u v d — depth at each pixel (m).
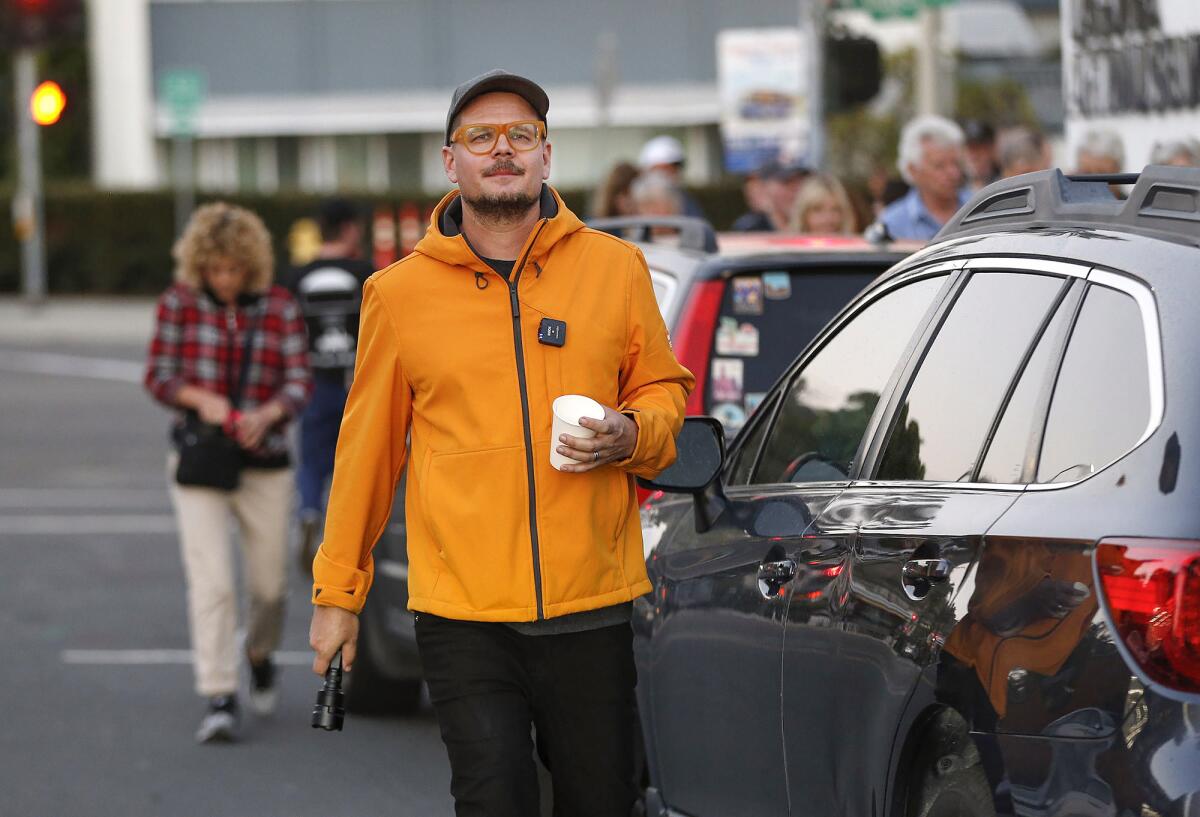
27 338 70.00
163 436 45.22
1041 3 91.75
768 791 11.51
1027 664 8.72
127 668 23.11
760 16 92.25
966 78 79.62
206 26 94.00
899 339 11.06
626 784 10.83
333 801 17.38
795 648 10.99
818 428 11.81
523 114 10.67
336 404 27.89
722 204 82.69
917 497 10.10
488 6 93.19
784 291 15.95
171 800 17.41
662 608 13.05
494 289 10.73
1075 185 10.41
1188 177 9.08
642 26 92.81
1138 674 8.12
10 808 17.11
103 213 85.94
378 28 93.81
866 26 78.06
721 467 11.89
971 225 10.97
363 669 20.36
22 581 28.67
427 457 10.80
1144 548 8.17
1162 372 8.48
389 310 10.80
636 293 10.98
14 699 21.58
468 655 10.67
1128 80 26.25
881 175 33.19
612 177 30.86
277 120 94.06
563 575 10.62
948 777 9.51
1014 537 8.99
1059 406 9.16
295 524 34.03
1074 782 8.35
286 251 84.50
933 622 9.47
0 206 85.94
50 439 44.69
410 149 95.00
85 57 93.56
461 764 10.59
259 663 20.83
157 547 31.52
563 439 10.34
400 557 19.38
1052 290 9.55
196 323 20.20
